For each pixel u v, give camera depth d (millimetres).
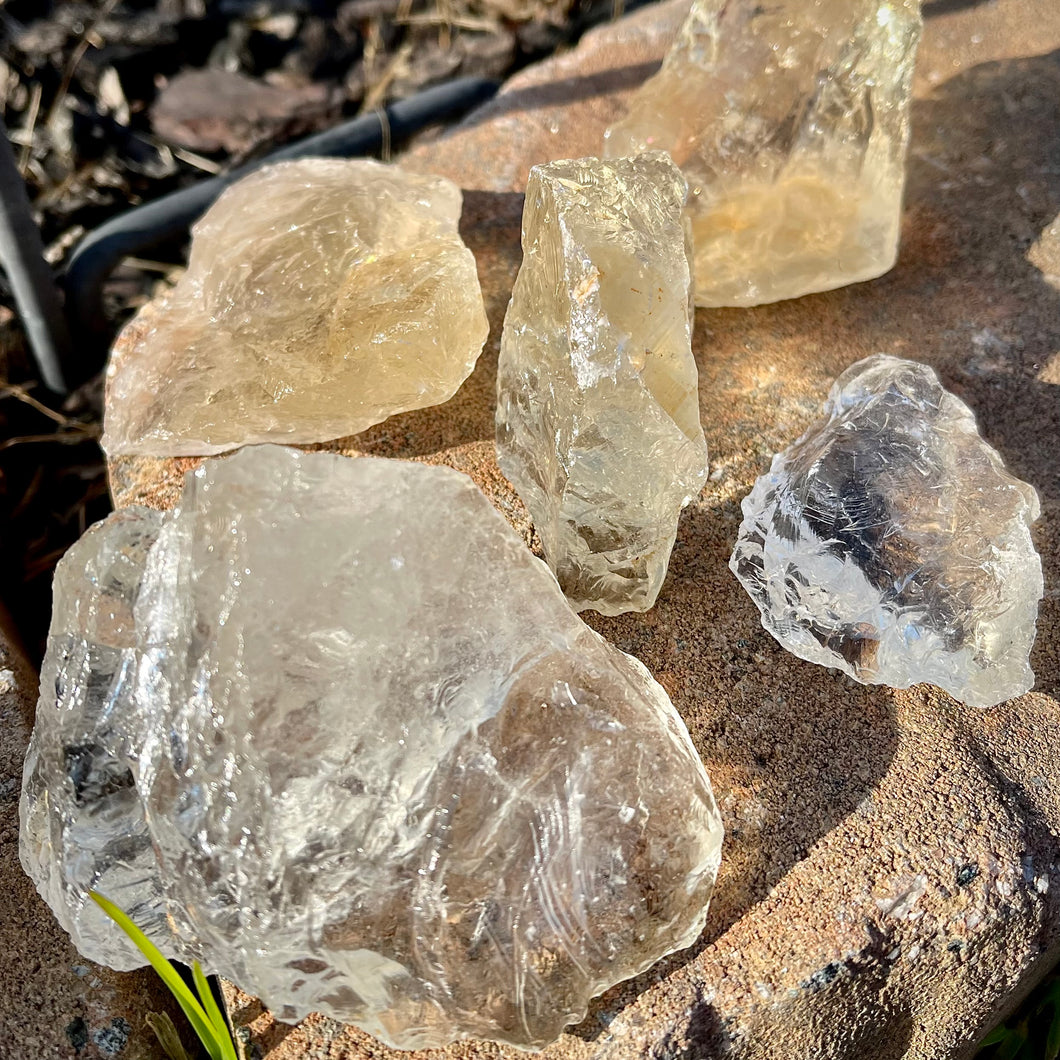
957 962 180
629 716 164
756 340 247
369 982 158
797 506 201
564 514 192
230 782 153
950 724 196
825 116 234
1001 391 239
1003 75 303
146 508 180
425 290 214
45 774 167
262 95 364
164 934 171
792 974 172
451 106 347
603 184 190
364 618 155
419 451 225
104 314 310
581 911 159
